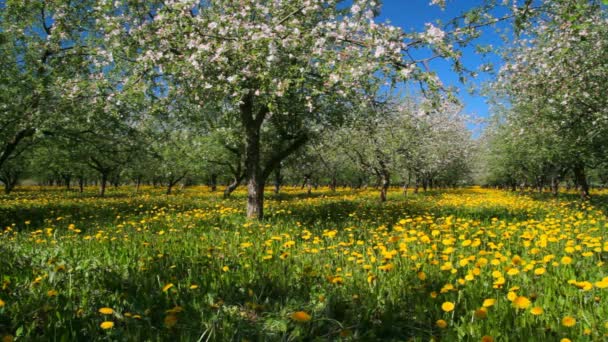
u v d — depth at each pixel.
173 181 33.91
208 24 7.24
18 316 3.13
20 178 47.88
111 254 5.44
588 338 2.75
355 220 9.92
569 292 3.67
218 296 3.85
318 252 5.46
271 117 11.04
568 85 10.95
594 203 16.38
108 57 8.84
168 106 10.12
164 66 7.84
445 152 32.47
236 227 8.17
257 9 7.61
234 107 10.98
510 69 12.20
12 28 11.01
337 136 18.97
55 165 27.59
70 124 11.95
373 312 3.44
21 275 4.34
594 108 11.45
